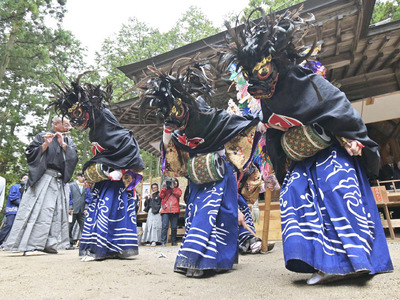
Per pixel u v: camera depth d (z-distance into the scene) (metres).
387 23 7.18
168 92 2.65
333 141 2.27
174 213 8.20
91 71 3.85
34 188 4.59
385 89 9.09
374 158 2.21
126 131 4.08
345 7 6.32
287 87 2.17
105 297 1.97
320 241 1.97
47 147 4.67
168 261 3.66
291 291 1.91
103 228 3.74
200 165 2.80
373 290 1.78
